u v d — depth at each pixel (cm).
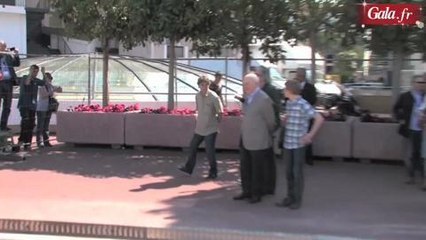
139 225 723
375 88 1391
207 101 1015
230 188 959
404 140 1052
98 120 1367
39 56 2073
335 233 703
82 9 1399
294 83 811
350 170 1130
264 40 1354
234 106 1750
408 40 1216
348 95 1402
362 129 1205
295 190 826
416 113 994
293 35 1291
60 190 927
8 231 742
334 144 1221
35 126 1555
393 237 692
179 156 1273
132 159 1230
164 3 1323
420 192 941
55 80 1964
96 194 902
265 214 793
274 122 849
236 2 1230
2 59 1452
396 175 1081
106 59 1540
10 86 1472
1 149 1246
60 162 1186
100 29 1427
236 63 1977
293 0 1223
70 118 1379
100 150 1346
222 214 791
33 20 3412
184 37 1391
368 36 1233
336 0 1202
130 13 1345
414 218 779
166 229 712
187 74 2017
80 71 2017
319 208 830
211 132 1020
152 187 960
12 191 916
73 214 775
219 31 1329
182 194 912
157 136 1341
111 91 1950
